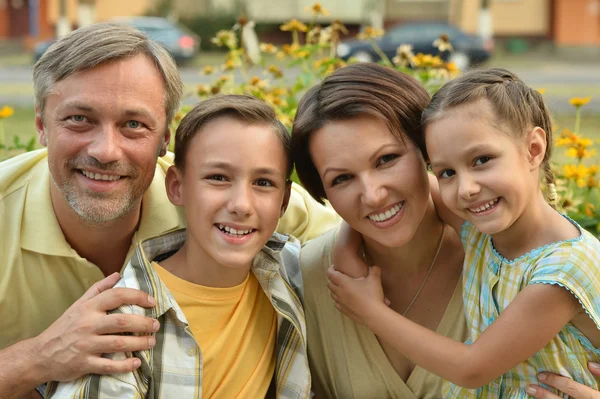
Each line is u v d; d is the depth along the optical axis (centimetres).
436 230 219
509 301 196
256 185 193
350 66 204
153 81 205
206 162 189
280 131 198
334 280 210
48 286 220
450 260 221
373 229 196
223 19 2427
